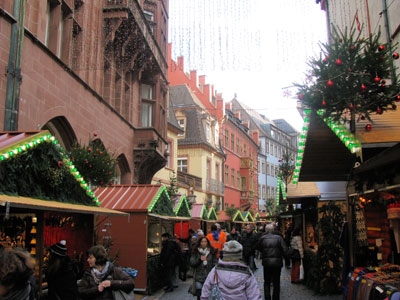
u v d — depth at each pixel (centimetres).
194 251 765
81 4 1284
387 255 687
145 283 1048
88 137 1291
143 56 1753
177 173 3039
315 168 877
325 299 927
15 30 870
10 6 867
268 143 6612
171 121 3019
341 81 573
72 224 787
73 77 1179
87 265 780
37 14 998
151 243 1247
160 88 2058
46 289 655
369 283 557
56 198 625
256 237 1418
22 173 540
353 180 672
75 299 460
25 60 912
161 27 2202
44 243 707
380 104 584
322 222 1011
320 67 584
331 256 988
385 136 580
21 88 891
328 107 592
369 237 703
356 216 721
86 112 1277
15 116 851
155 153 1842
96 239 1048
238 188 4944
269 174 6525
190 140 3694
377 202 659
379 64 572
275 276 850
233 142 4891
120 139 1631
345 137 584
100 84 1448
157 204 1186
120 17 1445
